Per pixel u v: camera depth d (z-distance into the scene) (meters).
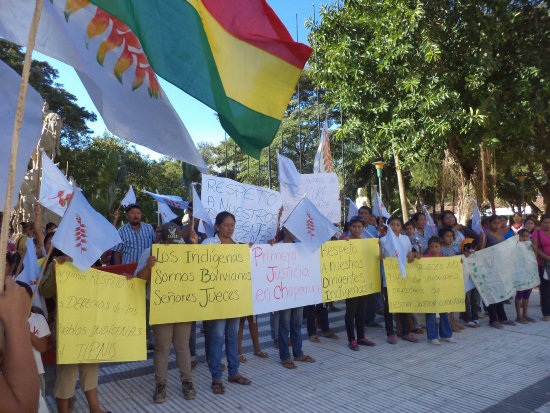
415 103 11.55
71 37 2.65
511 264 6.85
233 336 4.67
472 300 6.95
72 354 3.47
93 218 3.45
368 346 5.96
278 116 3.61
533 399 3.98
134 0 2.73
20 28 2.49
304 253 5.40
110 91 2.78
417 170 17.58
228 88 3.39
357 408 3.90
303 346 6.04
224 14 3.37
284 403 4.05
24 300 1.42
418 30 11.33
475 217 7.58
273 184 29.44
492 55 11.30
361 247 6.00
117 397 4.27
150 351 5.98
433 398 4.08
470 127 10.95
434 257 6.10
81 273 3.60
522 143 14.97
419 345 5.94
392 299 5.96
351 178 27.66
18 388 1.28
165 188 36.50
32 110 2.24
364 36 13.23
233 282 4.61
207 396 4.27
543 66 11.13
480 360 5.18
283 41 3.51
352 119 13.61
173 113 2.95
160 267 4.14
